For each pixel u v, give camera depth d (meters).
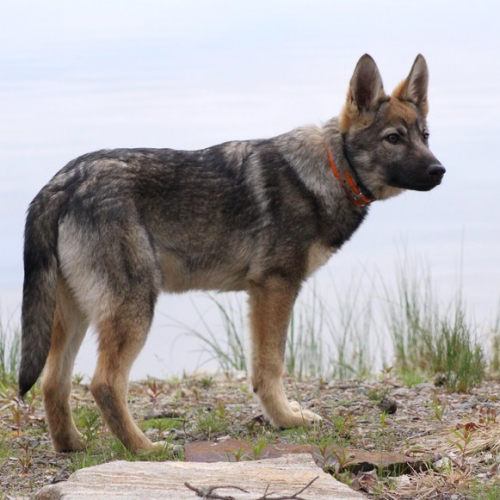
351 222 7.44
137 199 6.68
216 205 7.00
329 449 5.68
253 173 7.14
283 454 5.64
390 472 5.40
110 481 4.77
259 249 7.12
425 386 8.67
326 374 10.75
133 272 6.46
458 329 9.79
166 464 5.09
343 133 7.38
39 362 6.27
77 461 6.09
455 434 5.69
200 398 8.58
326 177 7.25
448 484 5.12
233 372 10.49
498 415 6.67
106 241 6.42
